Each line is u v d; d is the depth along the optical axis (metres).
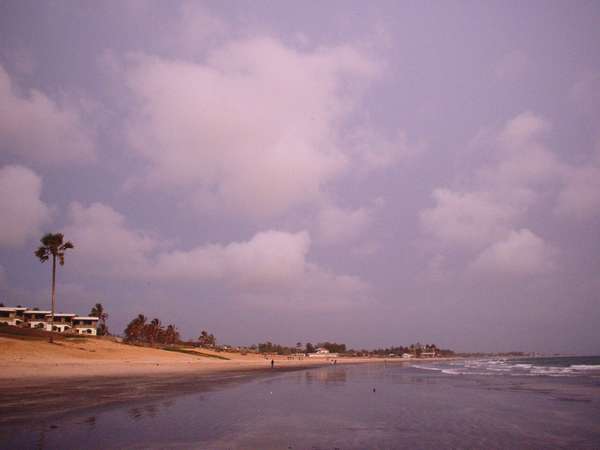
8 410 23.19
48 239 73.00
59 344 72.44
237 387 42.72
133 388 36.62
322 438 18.72
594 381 55.97
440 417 25.20
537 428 21.88
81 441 16.80
